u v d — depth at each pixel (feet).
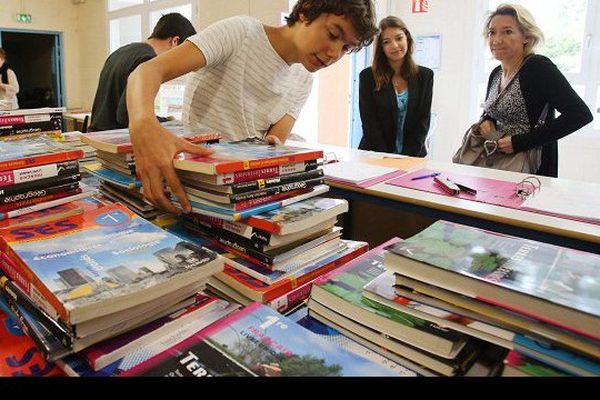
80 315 1.65
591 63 12.33
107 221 2.54
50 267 1.93
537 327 1.63
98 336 1.79
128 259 2.04
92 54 21.07
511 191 4.46
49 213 2.62
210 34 3.75
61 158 2.77
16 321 2.05
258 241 2.49
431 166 5.66
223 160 2.56
